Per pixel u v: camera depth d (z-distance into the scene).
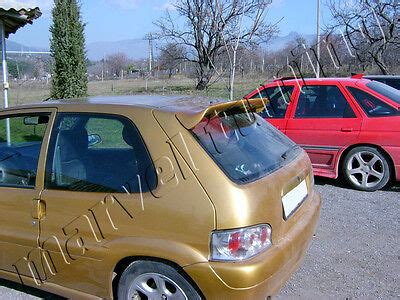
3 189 3.19
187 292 2.56
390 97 5.91
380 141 5.72
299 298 3.27
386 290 3.37
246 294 2.43
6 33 10.27
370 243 4.23
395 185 6.16
